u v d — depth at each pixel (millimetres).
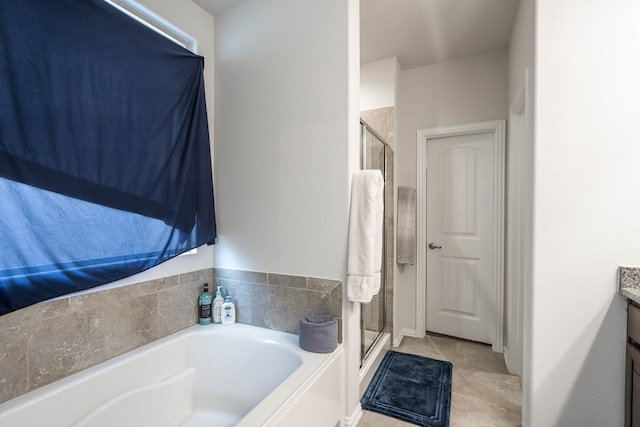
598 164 1338
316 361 1433
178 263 1786
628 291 1235
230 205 1963
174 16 1746
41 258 1151
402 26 2324
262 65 1842
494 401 1903
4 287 1060
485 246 2771
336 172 1645
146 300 1593
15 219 1085
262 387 1586
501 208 2639
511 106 2309
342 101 1622
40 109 1145
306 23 1711
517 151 2281
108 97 1365
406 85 3012
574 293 1370
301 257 1742
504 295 2621
